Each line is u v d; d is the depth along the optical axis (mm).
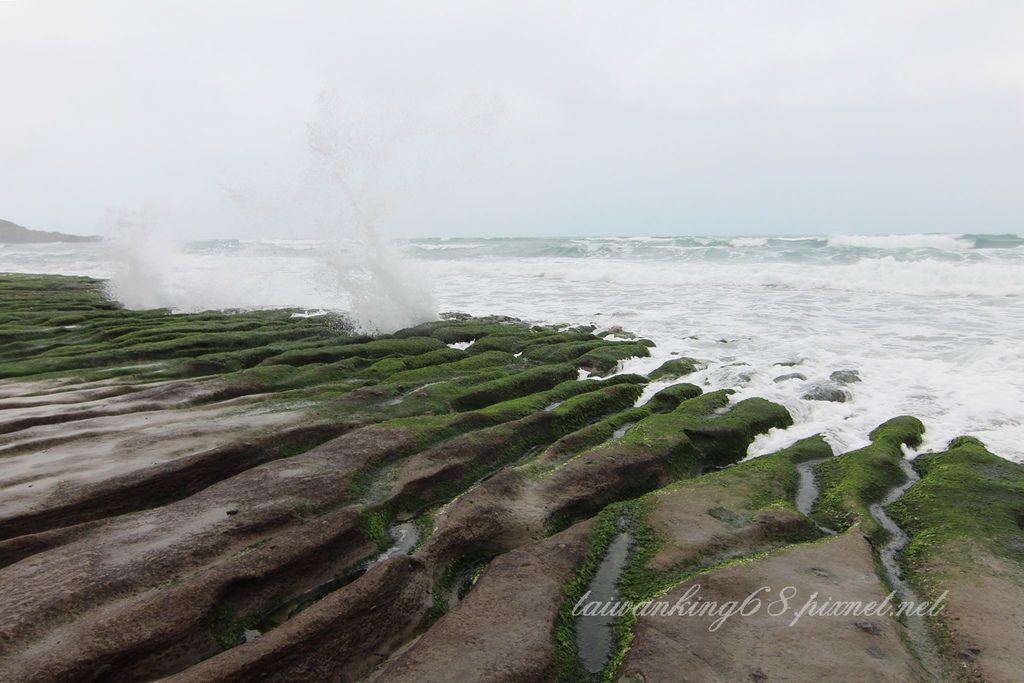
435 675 4203
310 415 9469
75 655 4207
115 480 6977
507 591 5125
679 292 26750
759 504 6605
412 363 13672
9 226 152875
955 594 5039
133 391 11391
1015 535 5863
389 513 6660
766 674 4203
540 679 4309
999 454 8320
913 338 16062
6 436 8367
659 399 10805
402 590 5086
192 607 4730
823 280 27172
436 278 35031
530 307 23547
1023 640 4469
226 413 9734
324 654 4422
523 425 9008
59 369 13391
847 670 4223
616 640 4809
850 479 7250
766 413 9836
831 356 14203
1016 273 23906
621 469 7469
